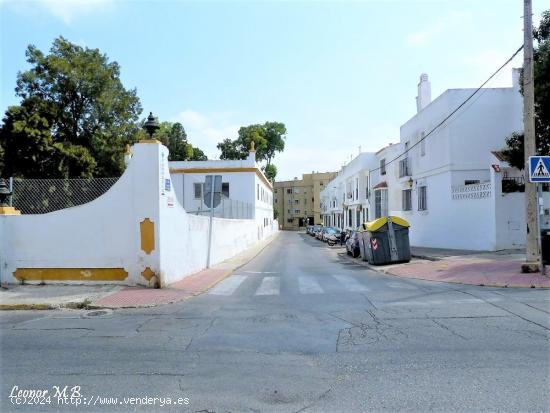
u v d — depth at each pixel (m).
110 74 40.50
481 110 21.75
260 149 76.12
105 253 11.41
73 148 35.34
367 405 4.01
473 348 5.64
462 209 20.84
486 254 17.25
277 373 4.90
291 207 109.62
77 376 4.90
